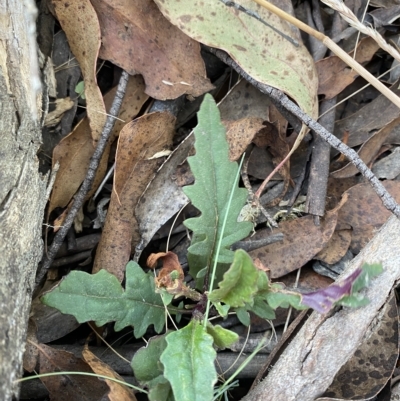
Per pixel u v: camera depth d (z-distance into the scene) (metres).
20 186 0.17
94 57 0.22
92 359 0.19
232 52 0.22
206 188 0.19
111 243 0.22
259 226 0.24
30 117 0.19
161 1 0.22
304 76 0.23
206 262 0.20
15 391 0.15
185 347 0.17
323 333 0.18
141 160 0.22
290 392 0.18
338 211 0.24
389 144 0.25
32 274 0.17
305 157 0.25
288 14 0.22
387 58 0.26
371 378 0.21
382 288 0.18
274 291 0.17
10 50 0.19
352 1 0.26
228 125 0.22
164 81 0.23
